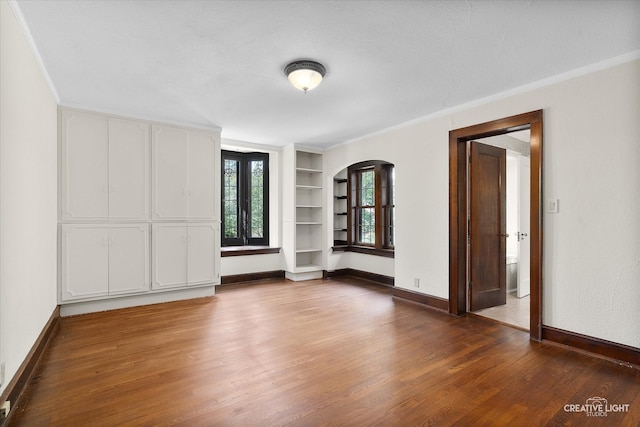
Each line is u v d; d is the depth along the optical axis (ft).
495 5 6.19
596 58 8.24
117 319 11.41
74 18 6.63
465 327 10.62
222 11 6.41
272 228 19.15
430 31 7.08
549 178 9.36
